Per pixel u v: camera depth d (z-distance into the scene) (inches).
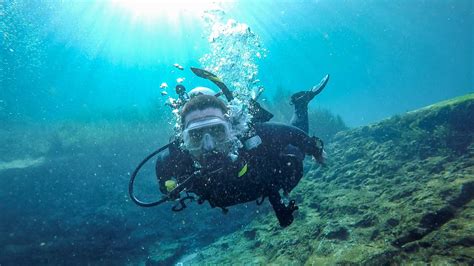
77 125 217.5
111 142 172.6
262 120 44.0
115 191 136.4
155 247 105.2
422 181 73.7
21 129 223.6
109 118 228.2
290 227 79.9
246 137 38.6
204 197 40.3
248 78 74.2
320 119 174.7
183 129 39.2
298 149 48.0
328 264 52.2
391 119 119.3
